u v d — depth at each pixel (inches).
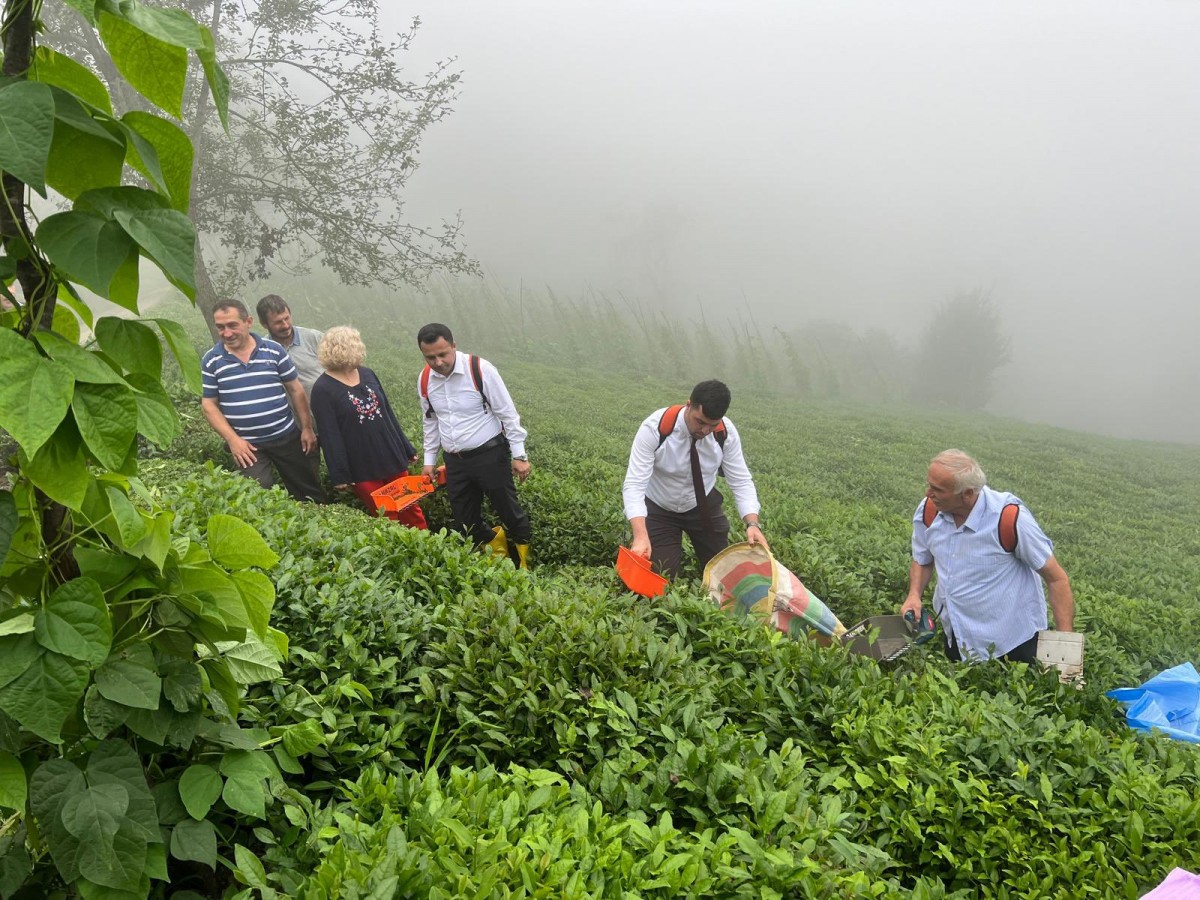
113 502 55.7
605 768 91.4
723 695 120.1
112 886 56.2
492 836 73.0
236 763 69.7
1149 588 349.7
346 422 239.8
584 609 132.0
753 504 205.5
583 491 328.2
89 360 49.8
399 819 75.4
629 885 70.7
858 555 282.7
